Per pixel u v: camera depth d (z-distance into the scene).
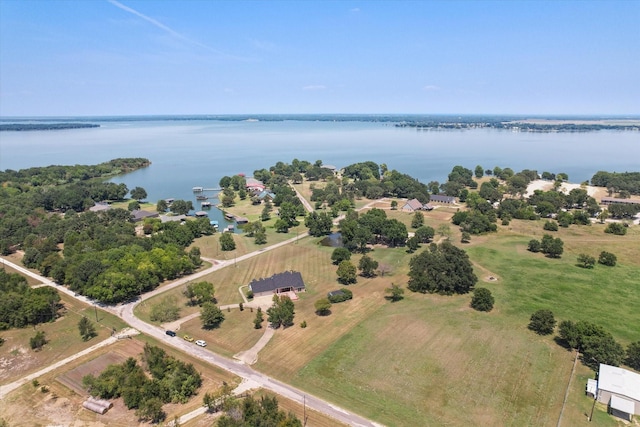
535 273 135.62
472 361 87.50
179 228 172.75
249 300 119.88
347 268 129.62
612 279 130.00
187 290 119.12
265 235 185.00
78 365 88.88
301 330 102.12
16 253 164.50
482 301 110.56
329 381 81.69
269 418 65.75
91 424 71.69
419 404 74.62
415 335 98.38
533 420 70.12
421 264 127.44
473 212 199.75
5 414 74.50
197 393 78.94
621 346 90.12
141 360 89.25
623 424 69.31
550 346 93.06
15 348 96.50
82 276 124.25
